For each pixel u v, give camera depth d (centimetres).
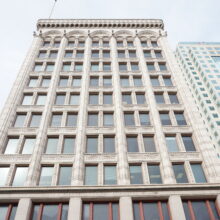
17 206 2011
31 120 2870
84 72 3544
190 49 8838
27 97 3180
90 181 2258
